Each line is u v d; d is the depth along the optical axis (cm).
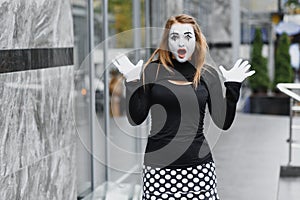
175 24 237
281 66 1238
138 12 569
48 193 323
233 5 1155
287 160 619
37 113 308
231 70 250
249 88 1256
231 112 248
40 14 315
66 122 359
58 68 344
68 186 363
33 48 303
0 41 263
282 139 776
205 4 1050
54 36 338
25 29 293
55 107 338
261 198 454
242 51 1333
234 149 692
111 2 501
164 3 676
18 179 280
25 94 291
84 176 445
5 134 266
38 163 308
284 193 488
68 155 363
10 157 271
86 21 451
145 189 251
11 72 274
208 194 250
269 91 1258
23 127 288
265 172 555
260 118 1055
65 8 362
